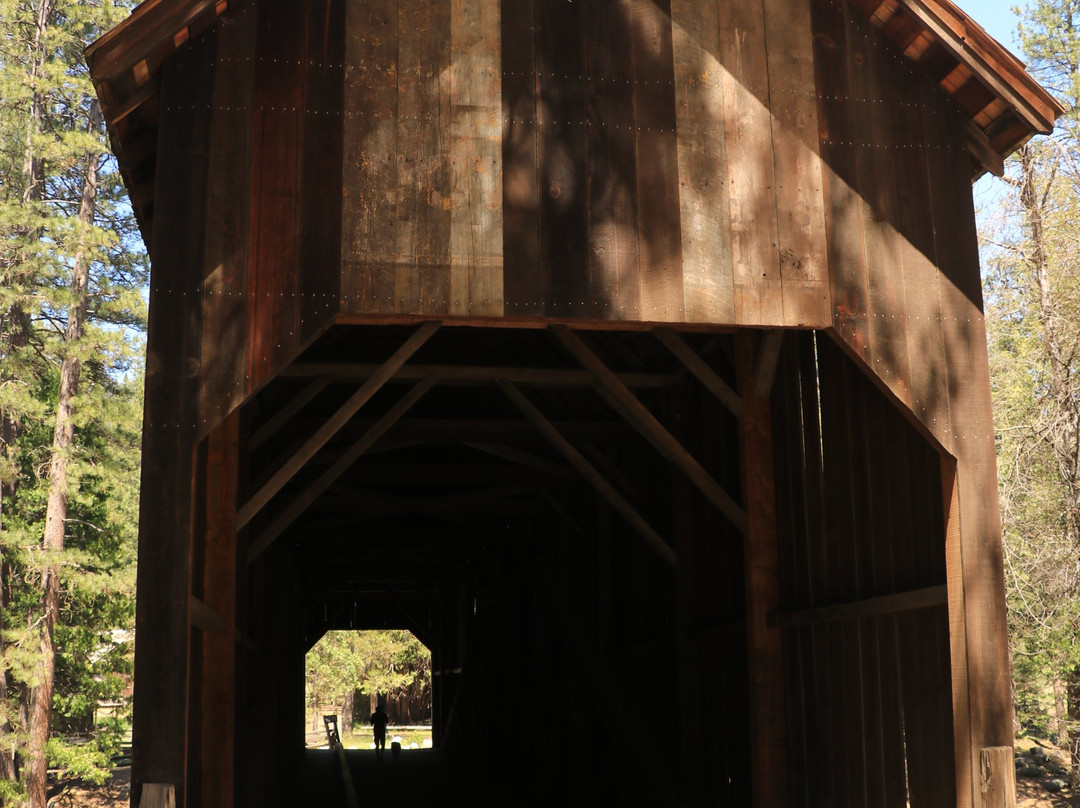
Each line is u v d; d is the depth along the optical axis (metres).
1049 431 12.65
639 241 5.52
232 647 6.18
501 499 12.30
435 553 16.73
